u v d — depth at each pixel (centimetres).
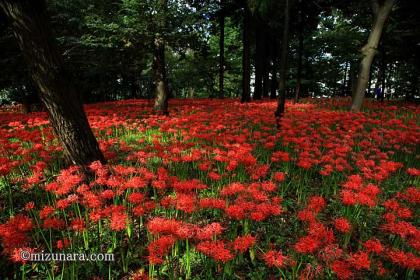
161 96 1277
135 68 1725
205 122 1042
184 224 342
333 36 2330
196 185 432
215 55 3075
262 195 395
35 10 418
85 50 1388
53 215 434
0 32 1173
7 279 347
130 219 410
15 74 1344
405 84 2784
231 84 3688
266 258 312
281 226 457
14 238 295
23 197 526
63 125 474
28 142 770
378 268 323
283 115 1033
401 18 1739
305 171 665
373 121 974
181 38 1202
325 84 3688
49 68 444
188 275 343
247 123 1041
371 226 462
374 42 1344
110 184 418
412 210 497
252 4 1323
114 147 809
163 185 442
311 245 292
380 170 543
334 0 1638
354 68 2462
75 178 395
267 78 2702
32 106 1662
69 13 1352
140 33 1103
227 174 570
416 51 1803
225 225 451
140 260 373
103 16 1160
